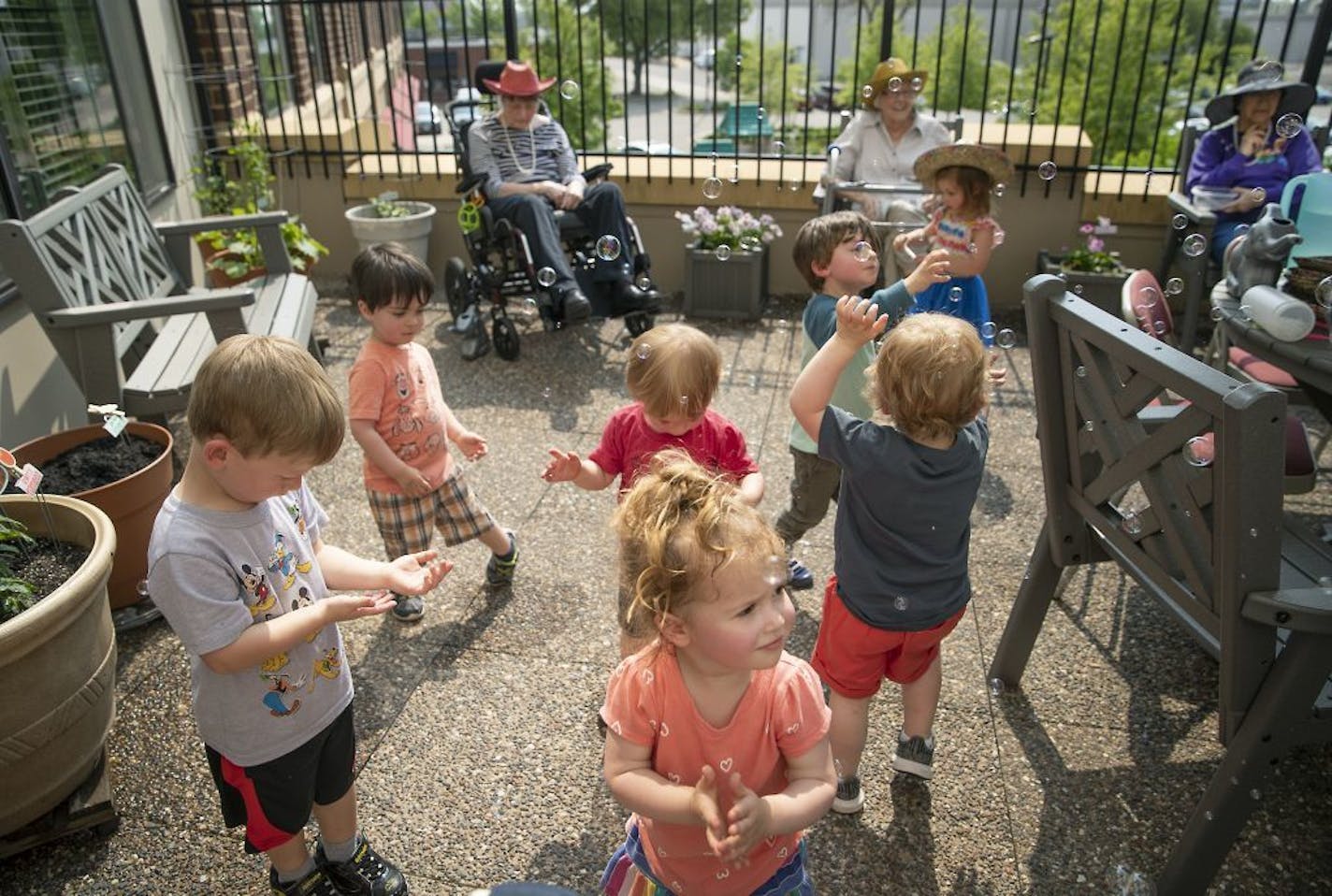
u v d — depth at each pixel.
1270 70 4.30
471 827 1.98
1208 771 2.12
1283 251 2.45
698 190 5.42
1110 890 1.83
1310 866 1.87
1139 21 11.41
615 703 1.31
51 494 2.48
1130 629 2.61
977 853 1.92
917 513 1.69
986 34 15.85
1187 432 1.56
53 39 4.00
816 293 2.49
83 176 4.23
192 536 1.41
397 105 9.81
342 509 3.26
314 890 1.80
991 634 2.60
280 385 1.35
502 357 4.60
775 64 16.78
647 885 1.45
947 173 3.23
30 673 1.77
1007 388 4.30
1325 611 1.42
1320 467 3.53
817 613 2.70
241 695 1.53
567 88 3.91
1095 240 4.83
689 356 1.89
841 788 1.98
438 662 2.49
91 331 2.83
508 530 3.12
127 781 2.12
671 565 1.18
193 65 5.39
